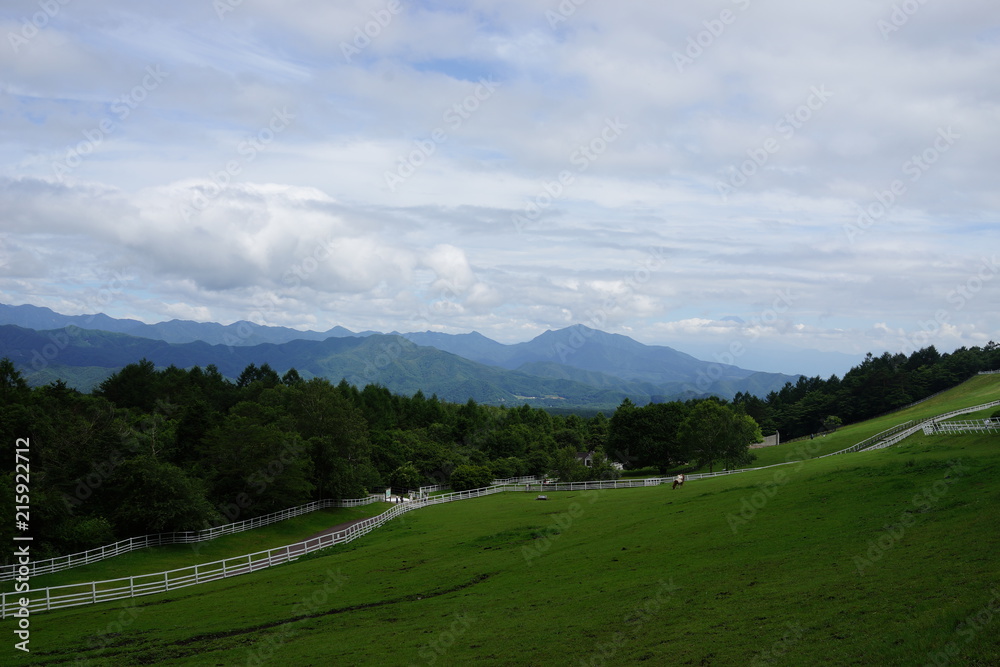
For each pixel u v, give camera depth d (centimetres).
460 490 10900
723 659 1930
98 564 5156
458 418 16700
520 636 2464
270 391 12875
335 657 2456
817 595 2348
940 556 2478
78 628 3288
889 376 16775
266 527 7362
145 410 12206
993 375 15775
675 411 12488
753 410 19050
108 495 6291
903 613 1983
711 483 7031
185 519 6097
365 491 10494
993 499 3095
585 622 2528
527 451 14475
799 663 1792
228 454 7700
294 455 8056
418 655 2377
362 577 4141
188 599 3953
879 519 3284
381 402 16262
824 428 16612
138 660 2633
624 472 12950
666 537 4012
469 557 4488
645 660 2038
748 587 2642
